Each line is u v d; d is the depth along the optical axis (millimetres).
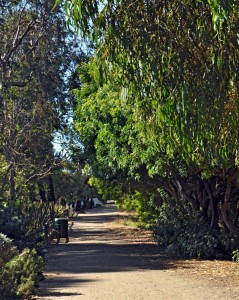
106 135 20375
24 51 30078
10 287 12797
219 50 8094
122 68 8203
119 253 23359
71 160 31484
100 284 14844
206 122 7996
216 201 23391
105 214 72250
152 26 8141
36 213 25406
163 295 12953
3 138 28609
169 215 24828
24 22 29688
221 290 13633
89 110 22203
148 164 18219
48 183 42875
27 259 14742
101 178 23734
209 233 21703
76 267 18688
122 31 8164
